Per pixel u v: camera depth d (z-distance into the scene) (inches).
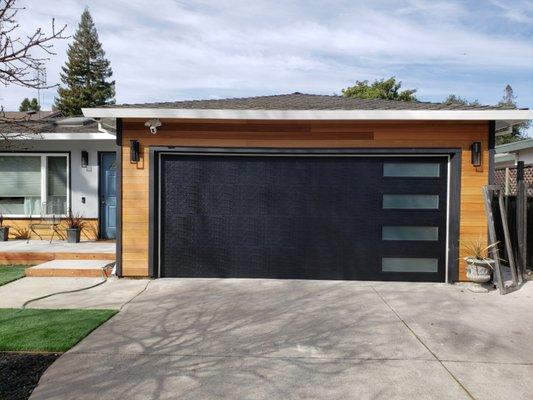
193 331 196.1
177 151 295.9
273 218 298.7
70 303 239.0
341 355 170.6
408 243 294.5
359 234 296.4
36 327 197.3
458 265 290.2
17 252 342.0
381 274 295.7
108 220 437.1
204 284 282.7
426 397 138.9
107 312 221.3
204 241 300.2
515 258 307.7
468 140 289.4
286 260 299.1
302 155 296.5
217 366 159.9
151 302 241.6
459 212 289.7
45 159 431.8
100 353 170.9
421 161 294.5
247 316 217.8
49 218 432.5
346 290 269.4
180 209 299.9
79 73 1825.8
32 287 273.6
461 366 161.8
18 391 141.0
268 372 155.3
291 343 182.5
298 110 279.1
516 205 306.3
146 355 169.2
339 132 293.4
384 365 161.9
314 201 297.7
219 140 296.4
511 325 207.3
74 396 137.6
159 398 136.8
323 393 140.9
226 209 299.7
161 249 300.4
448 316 220.1
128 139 296.7
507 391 143.2
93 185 432.1
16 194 434.9
